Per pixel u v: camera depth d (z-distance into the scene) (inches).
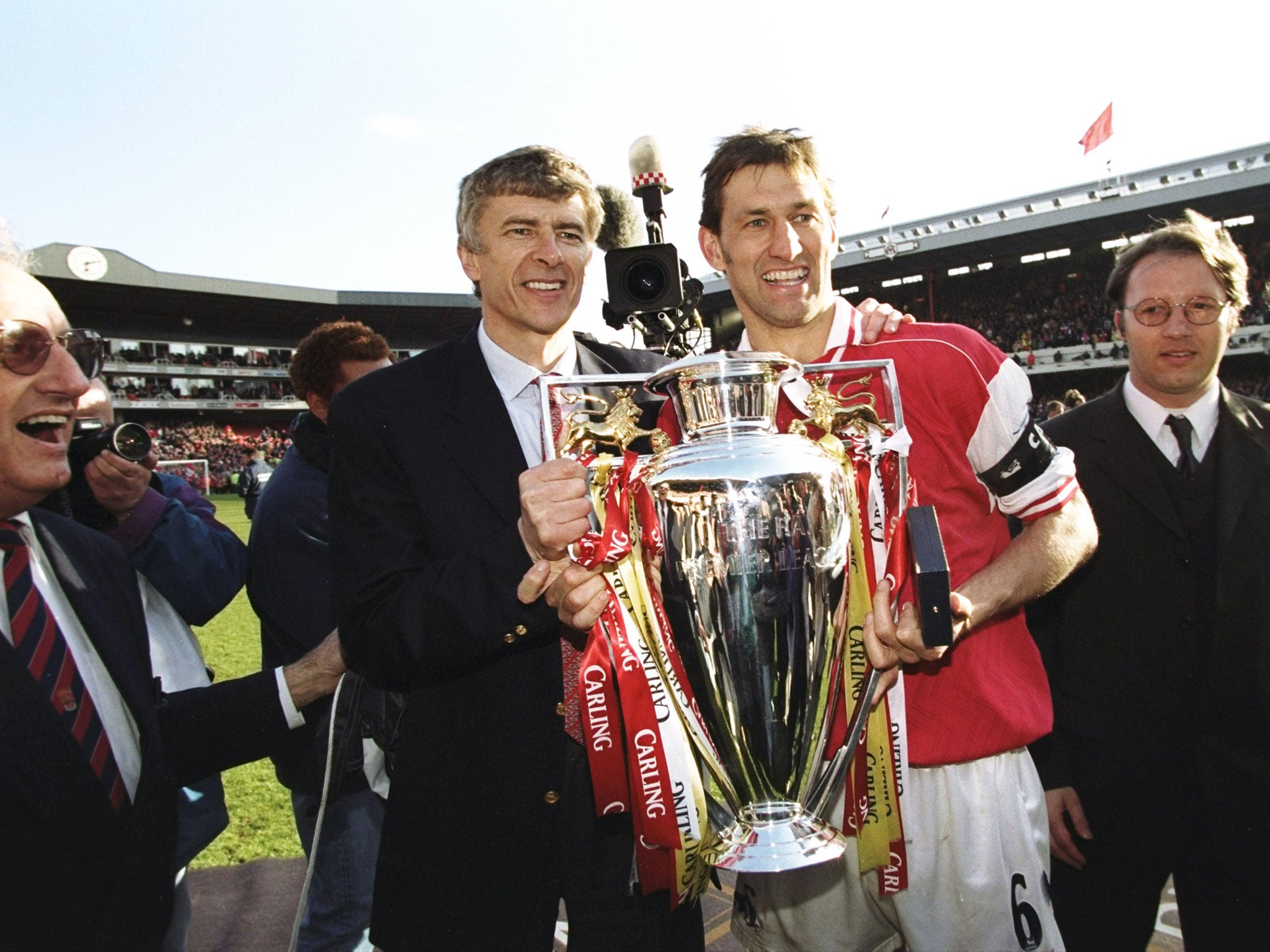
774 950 75.5
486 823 67.2
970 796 67.2
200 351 1718.8
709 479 52.0
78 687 51.0
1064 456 67.8
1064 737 85.6
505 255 71.3
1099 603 83.9
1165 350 81.0
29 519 54.7
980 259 1151.0
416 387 71.7
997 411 65.8
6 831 42.8
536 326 72.6
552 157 72.9
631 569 57.4
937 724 66.6
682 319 116.6
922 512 52.1
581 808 69.1
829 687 56.2
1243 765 77.7
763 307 68.2
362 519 67.6
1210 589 81.0
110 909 47.0
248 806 169.0
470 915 66.9
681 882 58.2
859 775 60.0
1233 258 82.2
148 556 84.0
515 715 68.0
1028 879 67.4
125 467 81.4
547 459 55.8
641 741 56.7
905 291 1385.3
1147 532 82.7
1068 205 1091.3
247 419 1712.6
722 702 55.2
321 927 95.3
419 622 60.1
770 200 65.9
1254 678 76.9
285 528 96.0
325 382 106.1
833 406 59.0
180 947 82.2
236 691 66.4
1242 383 1107.9
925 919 67.3
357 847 95.1
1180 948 109.2
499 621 58.1
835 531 54.3
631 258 110.0
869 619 54.5
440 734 69.2
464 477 68.1
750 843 53.7
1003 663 69.0
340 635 67.6
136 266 1344.7
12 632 49.1
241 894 131.9
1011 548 65.4
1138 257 85.8
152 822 50.5
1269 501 78.5
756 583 53.2
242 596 440.5
